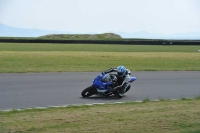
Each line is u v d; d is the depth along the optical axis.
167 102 15.85
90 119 11.41
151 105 14.80
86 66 30.25
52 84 20.52
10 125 10.50
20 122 10.91
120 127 10.48
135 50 53.16
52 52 41.94
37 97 16.62
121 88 17.36
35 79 22.16
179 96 18.38
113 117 11.77
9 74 24.06
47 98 16.48
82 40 70.69
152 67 31.44
